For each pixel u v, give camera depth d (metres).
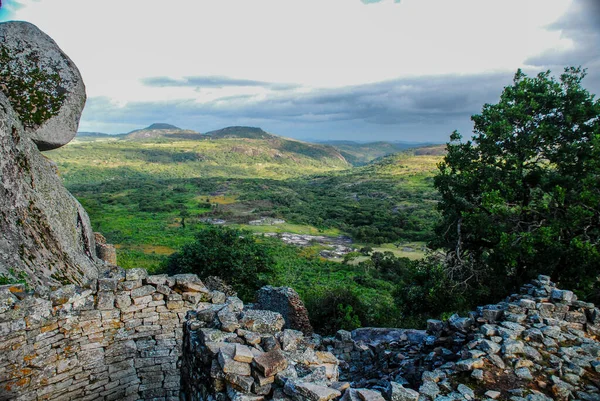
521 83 17.47
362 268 57.97
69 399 7.57
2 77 12.03
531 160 17.27
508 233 15.62
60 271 9.41
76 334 7.69
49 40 13.20
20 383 6.82
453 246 18.06
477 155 17.91
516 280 15.86
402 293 18.89
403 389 5.26
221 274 21.53
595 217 14.49
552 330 7.30
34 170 11.02
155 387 8.66
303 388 4.70
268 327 6.22
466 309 16.25
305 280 48.41
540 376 6.25
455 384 6.11
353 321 18.83
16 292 6.86
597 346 6.96
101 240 16.55
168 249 59.88
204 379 5.74
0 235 8.26
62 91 12.87
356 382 8.90
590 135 15.69
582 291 13.38
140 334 8.52
